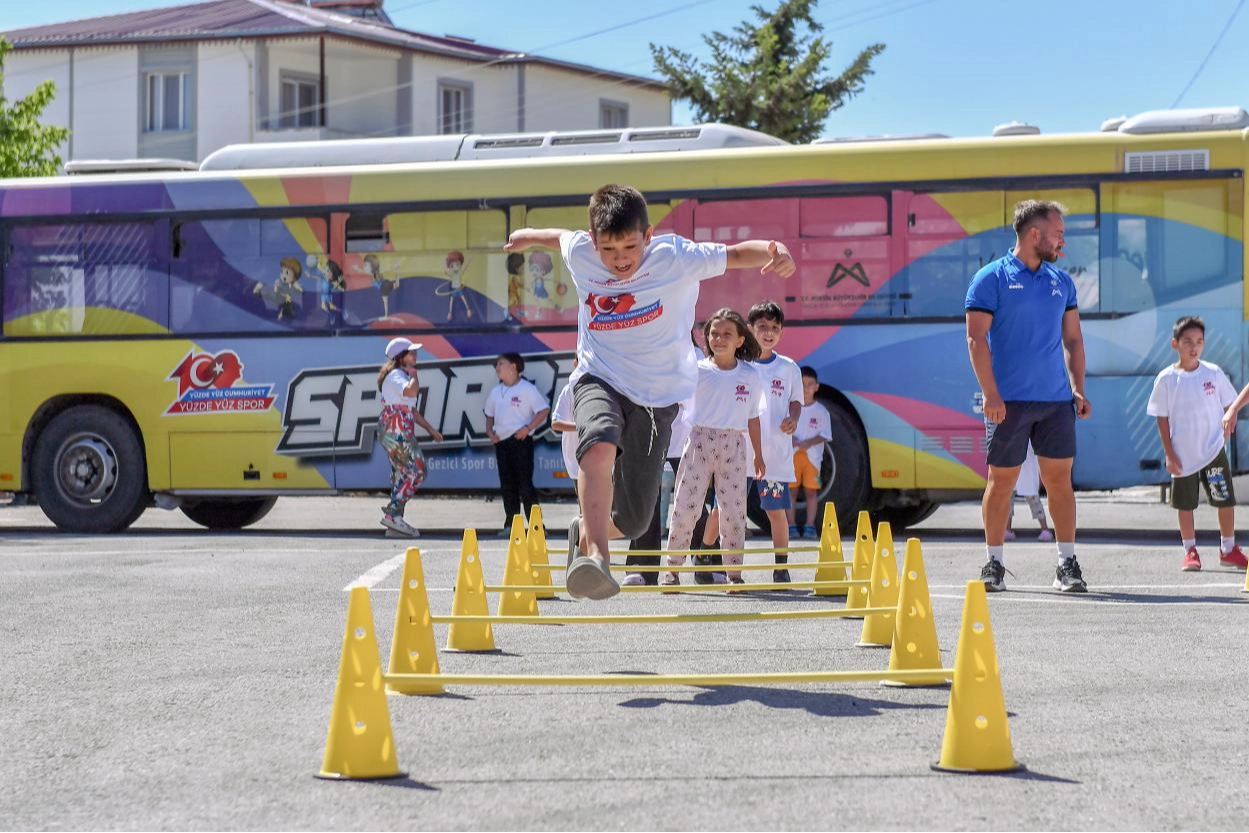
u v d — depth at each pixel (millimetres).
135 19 46719
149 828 4297
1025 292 9516
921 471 14266
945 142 14422
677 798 4508
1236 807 4395
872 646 7684
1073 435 9695
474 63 47062
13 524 18766
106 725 5852
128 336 15891
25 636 8281
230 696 6449
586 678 5062
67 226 16109
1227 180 13914
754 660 7211
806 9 39406
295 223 15656
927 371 14281
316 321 15562
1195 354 11422
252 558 12680
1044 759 5035
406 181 15484
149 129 44000
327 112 43438
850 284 14484
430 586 10633
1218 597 9539
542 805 4445
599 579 5922
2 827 4355
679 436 10664
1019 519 18672
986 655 4902
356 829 4219
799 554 13227
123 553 13195
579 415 6270
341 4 49312
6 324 16156
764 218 14719
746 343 9891
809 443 14023
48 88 30141
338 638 8172
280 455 15555
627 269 6211
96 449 15930
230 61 43156
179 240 15875
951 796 4520
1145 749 5191
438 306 15375
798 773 4828
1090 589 10055
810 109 38688
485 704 6176
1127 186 14031
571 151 15453
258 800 4586
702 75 39000
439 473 15320
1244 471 13672
